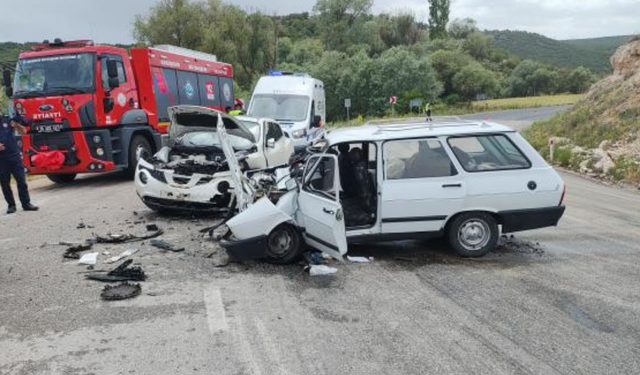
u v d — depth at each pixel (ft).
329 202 20.35
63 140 43.91
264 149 36.65
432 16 358.84
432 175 22.66
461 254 23.22
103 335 15.62
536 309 17.43
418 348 14.70
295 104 56.03
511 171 22.90
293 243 22.25
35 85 44.09
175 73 56.59
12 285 19.97
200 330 15.92
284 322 16.49
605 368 13.58
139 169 32.07
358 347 14.78
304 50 255.29
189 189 30.32
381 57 226.99
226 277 20.80
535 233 28.22
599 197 42.52
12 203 34.19
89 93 43.80
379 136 22.70
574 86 321.73
